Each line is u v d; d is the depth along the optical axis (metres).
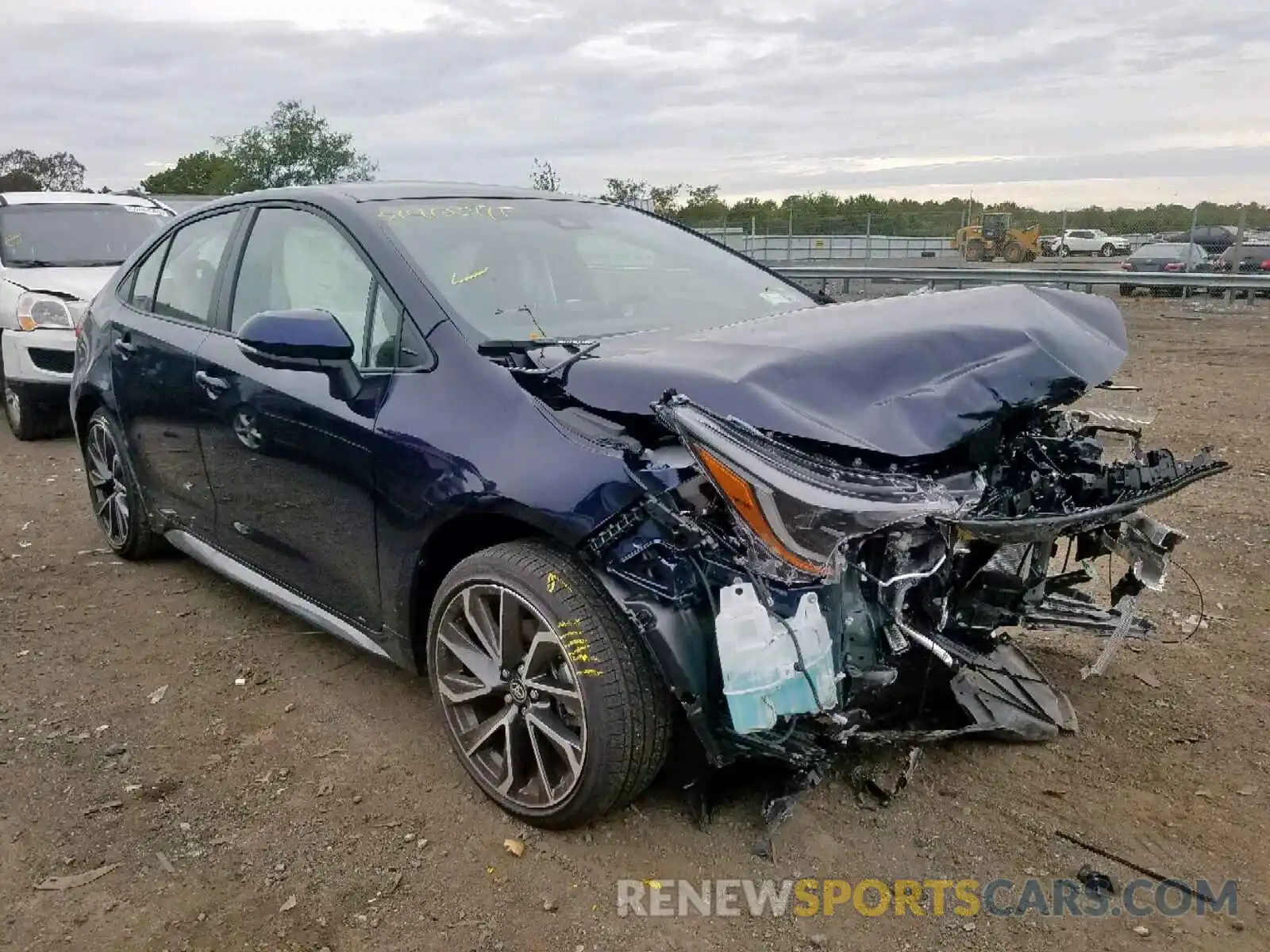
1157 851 2.79
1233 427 8.21
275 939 2.50
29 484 6.80
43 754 3.34
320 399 3.35
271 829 2.93
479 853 2.81
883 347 2.79
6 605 4.58
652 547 2.56
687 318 3.64
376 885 2.69
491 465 2.81
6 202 9.46
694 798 2.90
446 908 2.60
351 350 3.08
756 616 2.46
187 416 4.09
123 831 2.93
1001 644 3.61
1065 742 3.32
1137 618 3.41
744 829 2.87
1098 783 3.10
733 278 4.11
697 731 2.56
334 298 3.52
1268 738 3.36
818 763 2.74
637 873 2.71
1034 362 2.87
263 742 3.40
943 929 2.51
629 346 3.13
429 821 2.96
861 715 2.82
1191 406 9.17
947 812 2.95
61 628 4.33
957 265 25.08
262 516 3.79
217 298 4.12
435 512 2.93
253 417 3.66
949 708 3.26
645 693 2.66
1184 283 16.72
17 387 8.02
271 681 3.83
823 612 2.53
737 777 2.96
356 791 3.11
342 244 3.55
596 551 2.62
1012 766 3.18
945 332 2.90
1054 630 3.64
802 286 4.31
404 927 2.54
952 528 2.65
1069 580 3.33
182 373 4.11
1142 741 3.34
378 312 3.33
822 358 2.72
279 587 3.93
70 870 2.76
